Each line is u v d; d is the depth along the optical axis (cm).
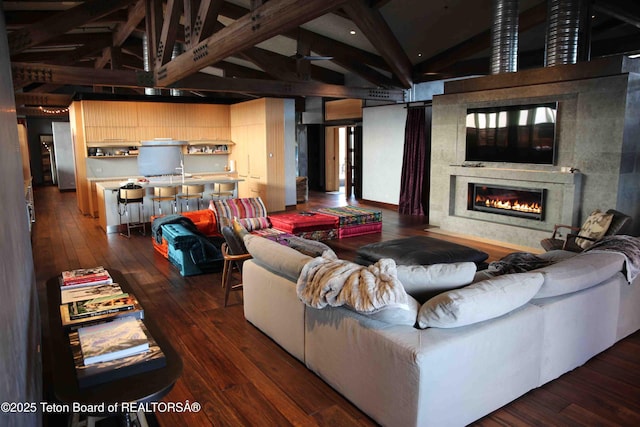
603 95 546
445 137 759
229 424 253
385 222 853
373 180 1070
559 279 284
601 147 555
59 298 283
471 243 677
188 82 782
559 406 266
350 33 829
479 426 247
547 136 612
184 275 525
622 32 697
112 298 258
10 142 224
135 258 610
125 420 210
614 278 336
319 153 1326
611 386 288
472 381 242
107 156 928
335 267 278
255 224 623
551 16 588
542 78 603
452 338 234
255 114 970
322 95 908
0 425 86
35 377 185
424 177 920
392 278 249
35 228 820
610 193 552
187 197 812
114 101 936
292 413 263
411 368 222
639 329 371
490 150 690
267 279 348
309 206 1053
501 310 250
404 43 831
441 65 884
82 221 891
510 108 654
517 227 649
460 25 758
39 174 1622
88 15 662
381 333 241
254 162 996
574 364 308
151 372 190
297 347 319
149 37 705
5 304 118
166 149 873
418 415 223
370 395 251
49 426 246
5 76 234
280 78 867
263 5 393
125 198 732
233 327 383
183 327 383
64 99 1091
